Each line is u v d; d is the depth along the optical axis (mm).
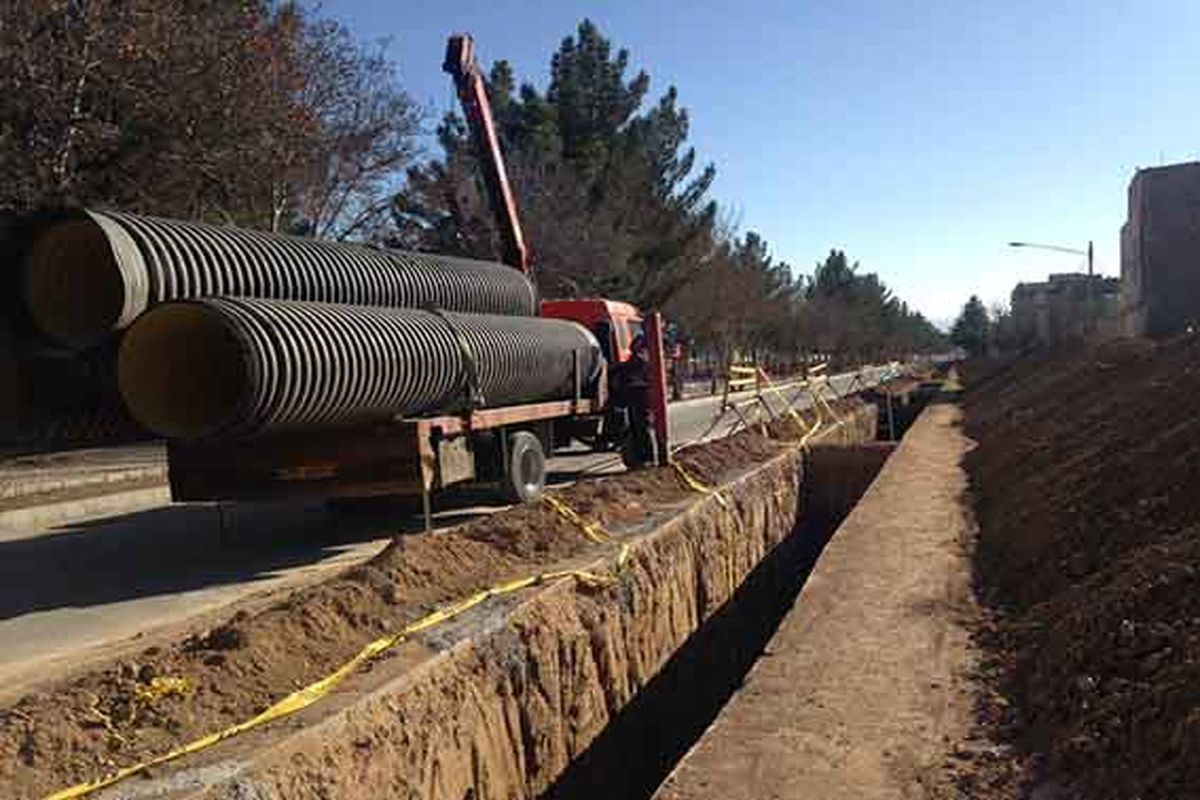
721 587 11445
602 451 15562
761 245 67438
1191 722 4117
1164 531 7102
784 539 15297
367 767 5016
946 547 10062
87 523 12633
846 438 22906
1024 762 4891
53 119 16125
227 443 9508
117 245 8039
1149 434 10164
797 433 20141
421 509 12219
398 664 5754
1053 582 7777
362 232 27000
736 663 11609
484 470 11508
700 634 10406
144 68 16844
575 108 40531
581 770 7266
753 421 22016
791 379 54562
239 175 19516
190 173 18844
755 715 5613
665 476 12648
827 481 17969
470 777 5883
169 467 9656
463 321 11008
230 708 5000
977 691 5941
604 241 35375
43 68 15672
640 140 41625
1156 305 41906
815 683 6105
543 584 7527
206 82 17797
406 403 9617
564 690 7199
